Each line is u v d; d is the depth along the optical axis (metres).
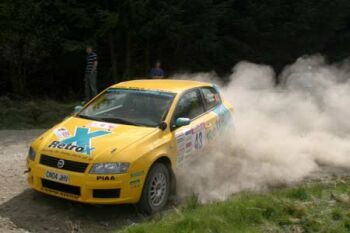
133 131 6.71
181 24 19.56
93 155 6.11
